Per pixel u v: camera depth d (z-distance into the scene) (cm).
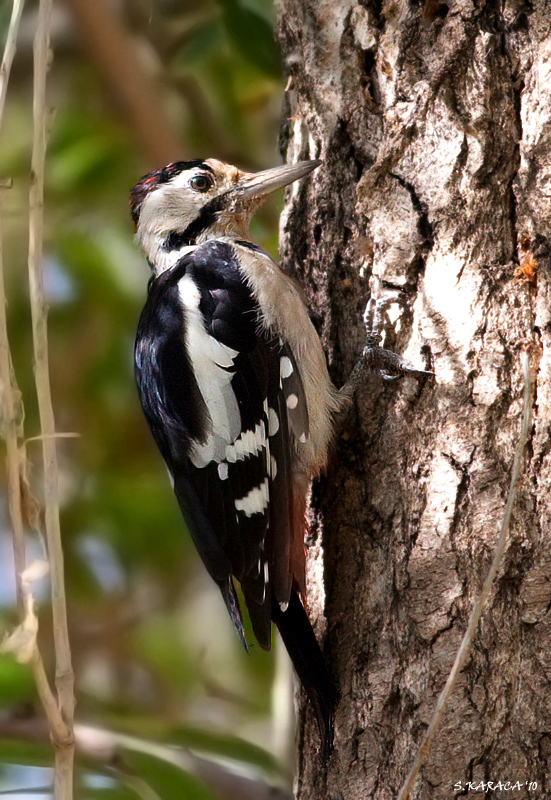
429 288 652
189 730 884
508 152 636
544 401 605
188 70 1116
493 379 621
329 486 698
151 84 1127
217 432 732
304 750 684
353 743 634
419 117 662
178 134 1148
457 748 582
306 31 736
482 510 609
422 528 628
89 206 1120
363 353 678
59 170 1111
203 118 1161
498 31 645
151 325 778
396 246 669
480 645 589
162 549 1092
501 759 574
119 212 1120
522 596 586
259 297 738
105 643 1138
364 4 707
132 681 1148
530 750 570
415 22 677
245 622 847
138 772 859
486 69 643
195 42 1070
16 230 1067
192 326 750
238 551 713
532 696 574
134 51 1119
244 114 1160
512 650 583
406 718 610
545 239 619
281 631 676
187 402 740
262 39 1013
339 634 663
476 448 618
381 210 677
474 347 629
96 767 860
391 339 666
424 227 661
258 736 1062
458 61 651
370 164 702
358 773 627
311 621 702
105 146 1121
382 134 695
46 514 576
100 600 1130
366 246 698
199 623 1166
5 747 850
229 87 1145
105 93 1136
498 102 640
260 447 724
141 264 1115
